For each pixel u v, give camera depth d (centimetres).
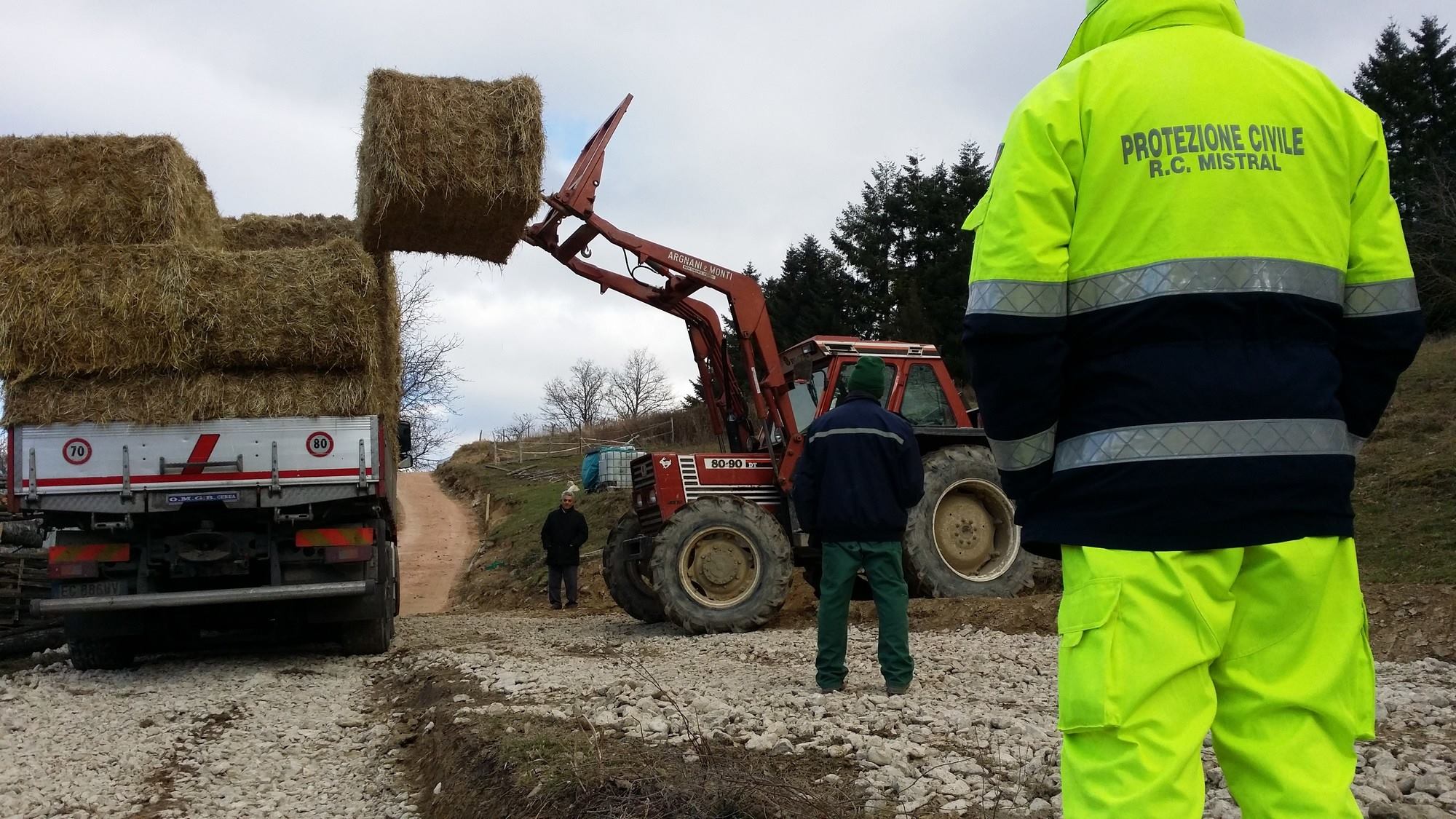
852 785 371
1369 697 192
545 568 1945
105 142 756
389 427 962
